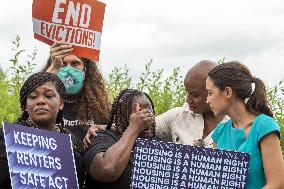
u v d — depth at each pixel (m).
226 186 5.70
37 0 7.21
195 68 6.93
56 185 5.91
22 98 6.17
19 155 5.79
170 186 5.76
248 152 5.69
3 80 9.70
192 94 6.94
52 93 6.14
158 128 7.39
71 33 7.18
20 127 5.84
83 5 7.17
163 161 5.77
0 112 8.79
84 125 7.14
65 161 5.97
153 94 10.61
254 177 5.68
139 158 5.78
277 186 5.58
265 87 5.84
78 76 7.07
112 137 6.36
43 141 5.91
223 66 5.82
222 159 5.70
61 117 6.37
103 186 6.20
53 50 7.14
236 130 5.83
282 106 10.77
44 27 7.21
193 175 5.75
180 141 7.21
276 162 5.60
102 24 7.25
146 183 5.77
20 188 5.75
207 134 7.17
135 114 6.20
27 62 9.67
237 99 5.79
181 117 7.28
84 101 7.25
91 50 7.21
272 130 5.62
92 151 6.20
